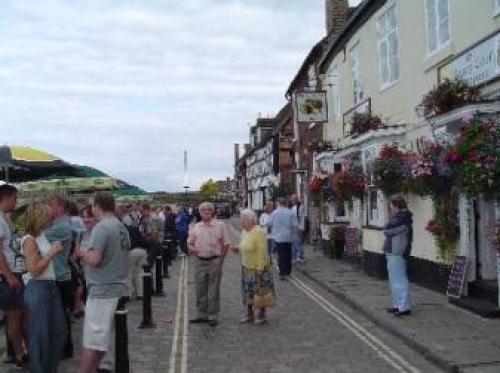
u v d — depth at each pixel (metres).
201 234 10.84
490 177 9.10
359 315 11.43
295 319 11.22
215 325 10.74
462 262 11.46
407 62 14.62
